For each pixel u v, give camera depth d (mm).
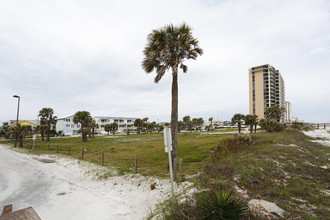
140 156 14281
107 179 8422
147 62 10297
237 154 10227
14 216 2363
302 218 3859
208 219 3420
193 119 75500
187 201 4512
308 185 5922
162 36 9523
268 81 78812
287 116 121938
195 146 17891
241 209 3434
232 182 5887
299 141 16859
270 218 3729
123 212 5152
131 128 99312
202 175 6727
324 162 9109
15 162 13852
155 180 7508
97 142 32250
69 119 73000
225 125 108188
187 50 9719
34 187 7680
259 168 7410
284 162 8453
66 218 4895
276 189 5484
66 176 9570
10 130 29156
